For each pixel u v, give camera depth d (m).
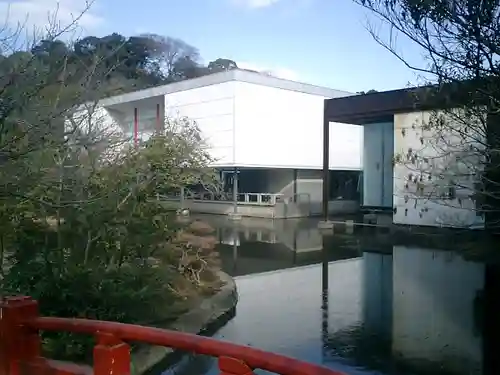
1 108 3.88
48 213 6.57
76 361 5.48
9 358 3.08
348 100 21.45
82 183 6.52
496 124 5.50
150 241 7.61
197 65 42.59
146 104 29.14
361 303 10.02
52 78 4.50
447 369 6.46
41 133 4.18
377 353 7.09
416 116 18.92
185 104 28.42
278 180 31.62
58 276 5.99
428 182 15.97
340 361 6.82
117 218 7.00
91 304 6.06
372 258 15.31
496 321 8.52
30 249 6.29
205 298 9.70
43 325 3.02
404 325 8.43
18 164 4.70
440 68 6.09
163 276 7.50
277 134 28.59
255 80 27.38
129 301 6.28
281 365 2.03
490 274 12.44
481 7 4.77
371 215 23.77
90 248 6.93
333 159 32.28
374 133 23.58
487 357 6.84
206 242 10.47
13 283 6.01
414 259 14.87
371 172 23.72
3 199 5.34
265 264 14.76
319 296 10.70
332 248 17.44
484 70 5.04
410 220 20.11
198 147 20.62
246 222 26.28
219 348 2.26
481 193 6.42
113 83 12.02
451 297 10.30
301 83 29.73
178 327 7.88
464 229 16.88
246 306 9.95
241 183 32.81
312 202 29.91
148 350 6.96
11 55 4.27
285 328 8.40
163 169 8.91
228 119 26.78
